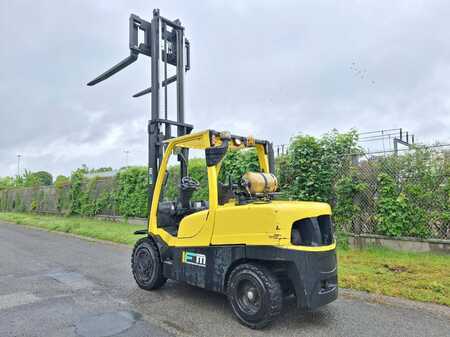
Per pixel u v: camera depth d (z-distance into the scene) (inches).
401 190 269.4
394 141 430.6
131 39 239.5
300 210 145.6
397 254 254.4
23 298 187.3
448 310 159.9
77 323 150.9
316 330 141.3
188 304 174.4
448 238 252.8
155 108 230.5
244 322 146.3
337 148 301.1
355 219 289.3
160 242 191.8
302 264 139.2
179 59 256.2
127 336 137.1
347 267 226.2
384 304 169.2
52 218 679.1
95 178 624.1
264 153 196.2
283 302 160.1
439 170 257.0
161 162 204.5
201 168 381.4
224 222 157.5
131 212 523.8
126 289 201.9
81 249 347.3
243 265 147.9
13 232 510.0
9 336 138.0
